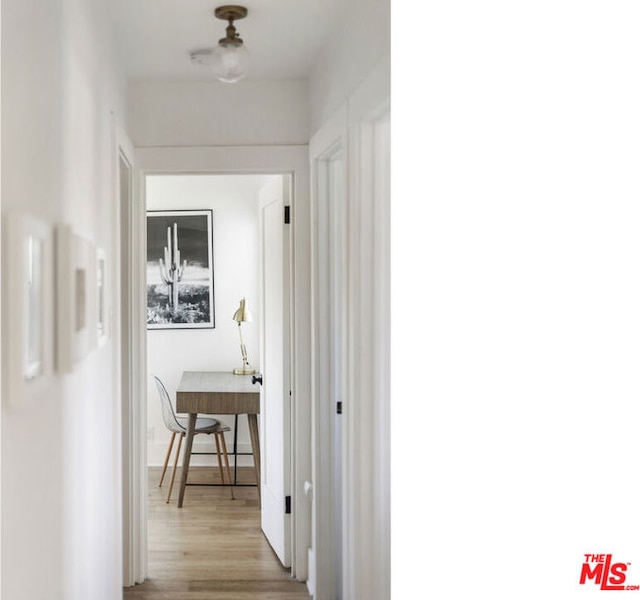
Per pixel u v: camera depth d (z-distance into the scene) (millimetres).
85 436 1812
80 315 1614
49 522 1375
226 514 4219
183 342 5332
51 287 1372
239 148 3234
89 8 1905
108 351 2285
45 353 1307
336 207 3027
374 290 2248
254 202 5359
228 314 5348
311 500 3227
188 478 5012
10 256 1061
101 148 2141
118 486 2449
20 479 1154
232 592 3107
